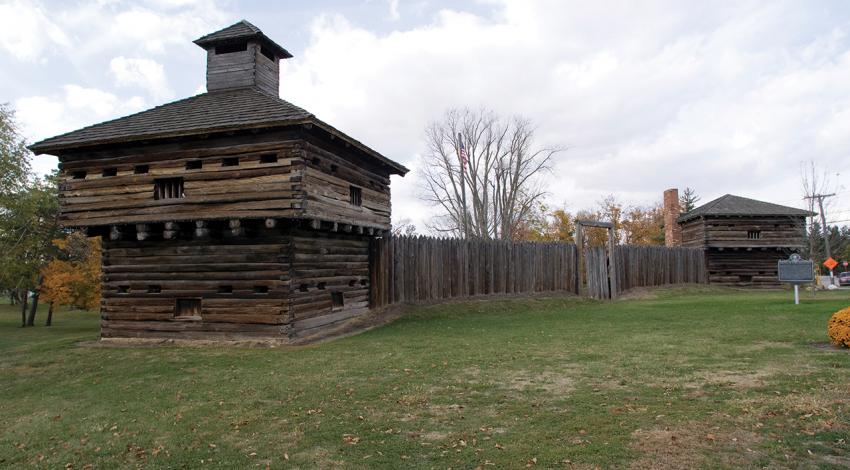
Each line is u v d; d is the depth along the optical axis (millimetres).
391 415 7383
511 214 44531
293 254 14367
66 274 30469
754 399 7137
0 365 12828
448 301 20734
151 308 15164
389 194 19188
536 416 6984
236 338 14352
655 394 7676
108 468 6207
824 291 28812
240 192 13852
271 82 18188
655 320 16078
